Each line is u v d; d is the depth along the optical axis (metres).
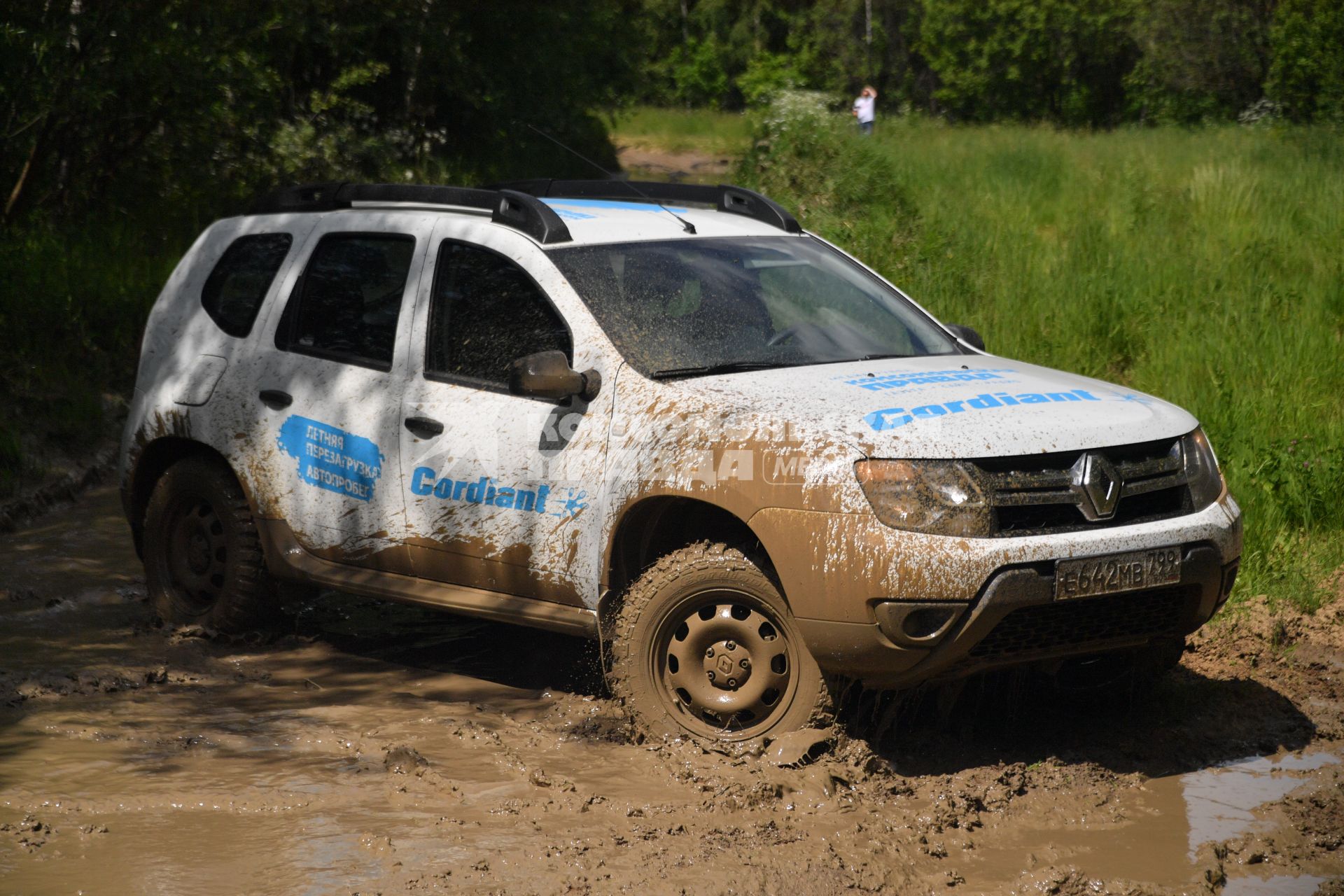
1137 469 5.76
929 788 5.65
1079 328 13.13
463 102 35.16
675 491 5.83
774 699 5.95
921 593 5.33
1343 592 8.19
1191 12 47.50
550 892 4.72
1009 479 5.50
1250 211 18.48
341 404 7.12
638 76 44.09
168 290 8.26
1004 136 34.94
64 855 5.01
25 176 17.62
